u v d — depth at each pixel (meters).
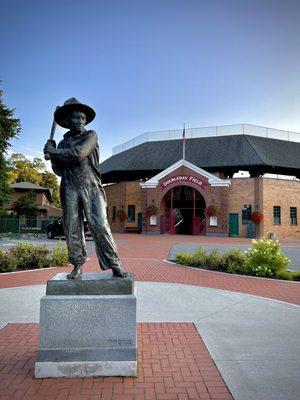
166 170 38.53
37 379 4.04
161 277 11.39
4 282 10.34
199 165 39.91
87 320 4.12
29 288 9.37
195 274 12.05
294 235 37.50
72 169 4.41
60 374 4.06
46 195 61.59
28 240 28.30
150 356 4.82
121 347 4.13
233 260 12.88
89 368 4.07
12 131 32.12
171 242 26.81
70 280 4.25
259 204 36.16
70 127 4.53
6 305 7.57
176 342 5.39
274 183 37.19
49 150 4.25
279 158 39.66
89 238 26.72
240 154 39.62
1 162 33.16
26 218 44.38
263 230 35.84
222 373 4.30
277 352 5.01
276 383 4.06
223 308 7.50
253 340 5.50
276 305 7.79
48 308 4.11
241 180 37.12
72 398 3.63
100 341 4.12
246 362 4.65
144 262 14.91
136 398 3.67
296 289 9.73
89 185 4.45
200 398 3.71
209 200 36.91
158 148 45.72
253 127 44.00
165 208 40.59
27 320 6.48
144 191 39.44
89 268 12.70
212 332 5.89
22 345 5.17
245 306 7.68
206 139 44.38
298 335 5.77
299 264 15.43
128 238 31.50
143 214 39.31
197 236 36.22
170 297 8.48
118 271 4.44
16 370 4.29
